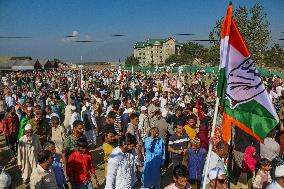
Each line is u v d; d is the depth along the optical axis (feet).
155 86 92.02
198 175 22.59
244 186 25.31
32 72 207.82
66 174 21.25
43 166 17.75
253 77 14.10
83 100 50.80
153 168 24.17
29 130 26.86
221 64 13.71
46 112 40.11
